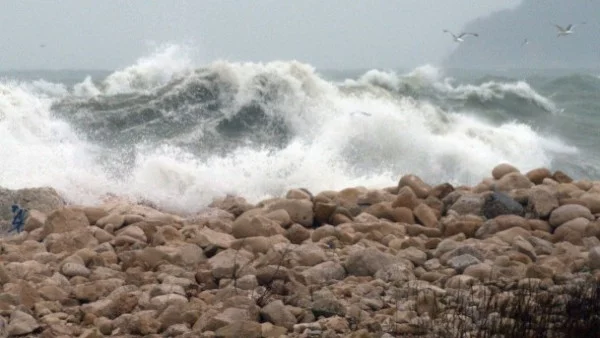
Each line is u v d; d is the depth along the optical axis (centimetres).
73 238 3694
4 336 2519
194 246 3544
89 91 8569
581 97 12638
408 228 4162
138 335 2617
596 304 2786
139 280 3200
